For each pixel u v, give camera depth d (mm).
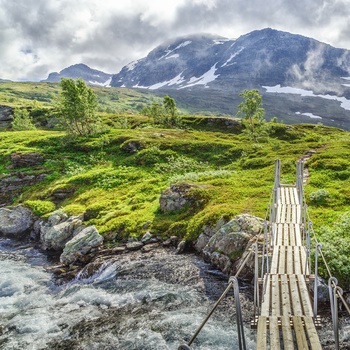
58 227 37781
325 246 22750
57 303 23922
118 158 68375
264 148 68250
